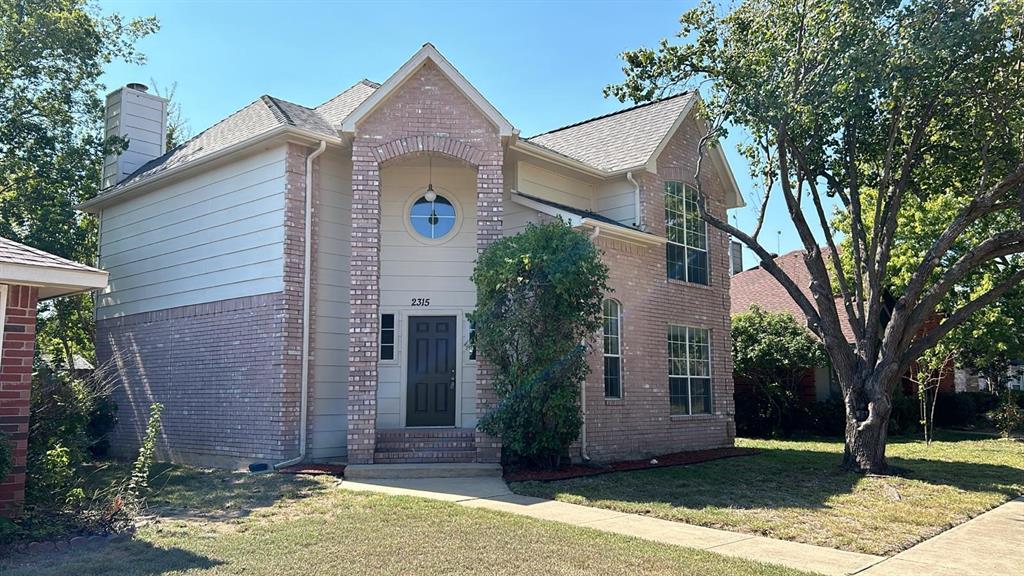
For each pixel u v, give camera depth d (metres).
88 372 14.86
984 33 10.68
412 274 13.83
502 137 12.88
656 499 9.70
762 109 11.98
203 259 14.38
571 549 6.84
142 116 18.83
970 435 21.73
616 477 11.53
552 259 11.30
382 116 12.76
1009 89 11.76
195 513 8.58
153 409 8.80
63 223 17.72
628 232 14.32
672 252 16.20
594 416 13.52
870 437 12.22
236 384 13.27
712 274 17.25
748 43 12.47
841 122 13.08
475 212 14.09
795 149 12.99
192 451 13.94
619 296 14.42
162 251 15.42
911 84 11.34
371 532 7.45
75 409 9.72
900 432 21.88
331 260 13.56
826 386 23.02
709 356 16.95
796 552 7.05
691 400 16.27
